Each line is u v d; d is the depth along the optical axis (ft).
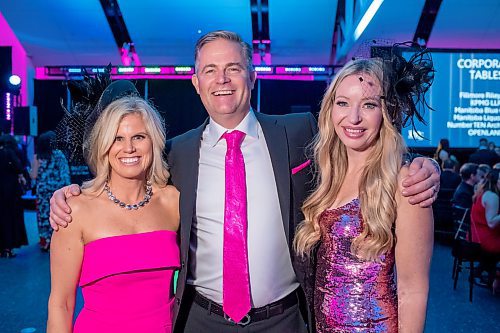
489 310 15.08
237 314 6.57
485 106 32.58
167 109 45.24
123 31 45.16
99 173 6.47
